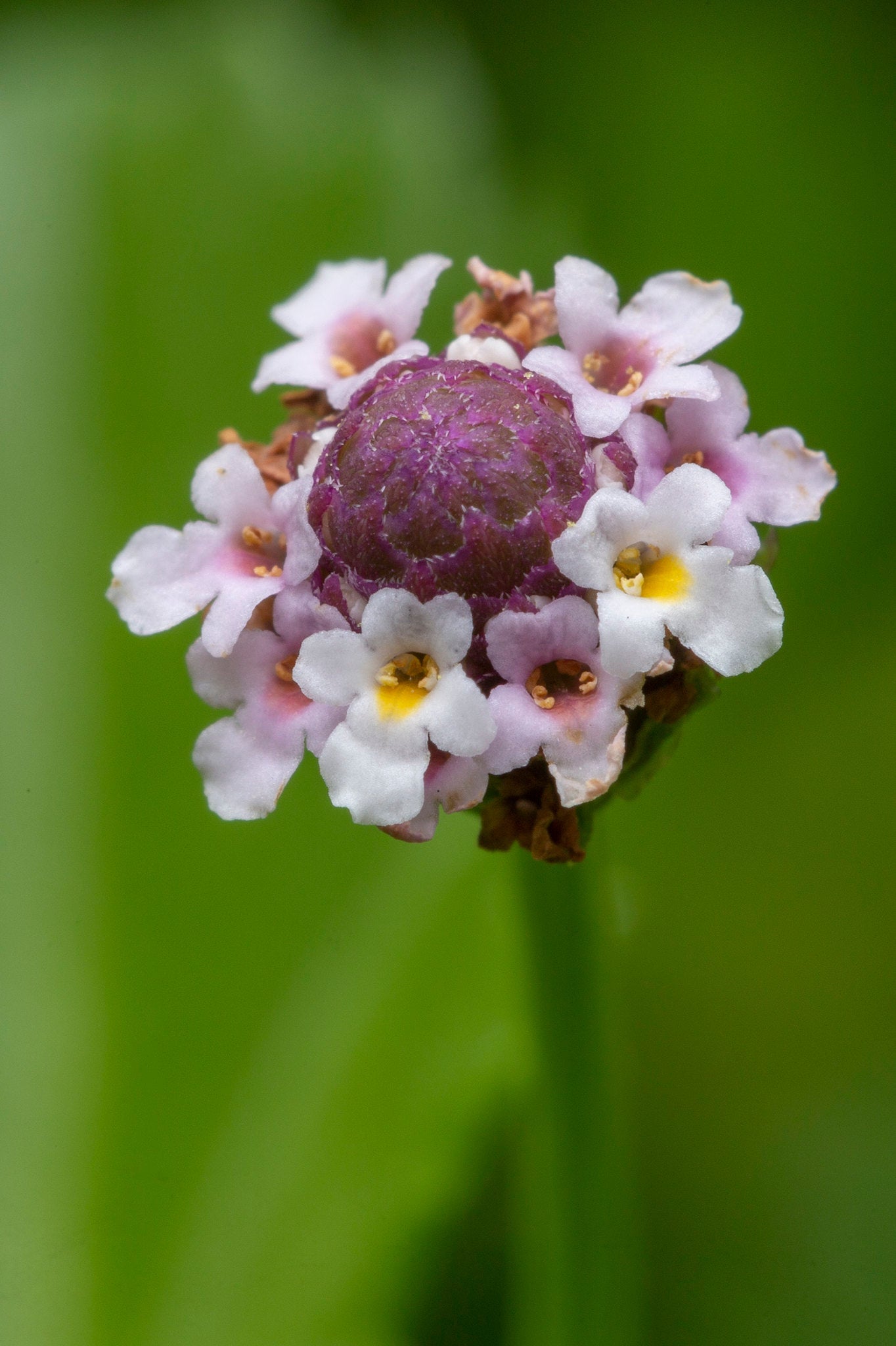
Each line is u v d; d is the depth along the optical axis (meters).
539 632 0.08
